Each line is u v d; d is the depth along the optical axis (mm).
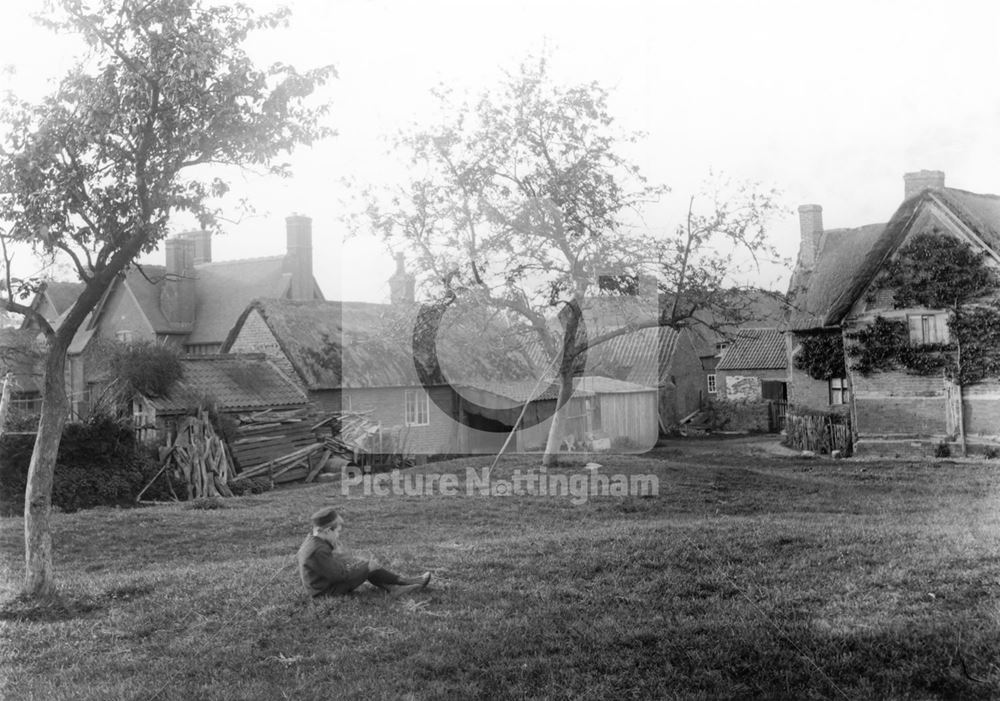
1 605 6613
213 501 10406
